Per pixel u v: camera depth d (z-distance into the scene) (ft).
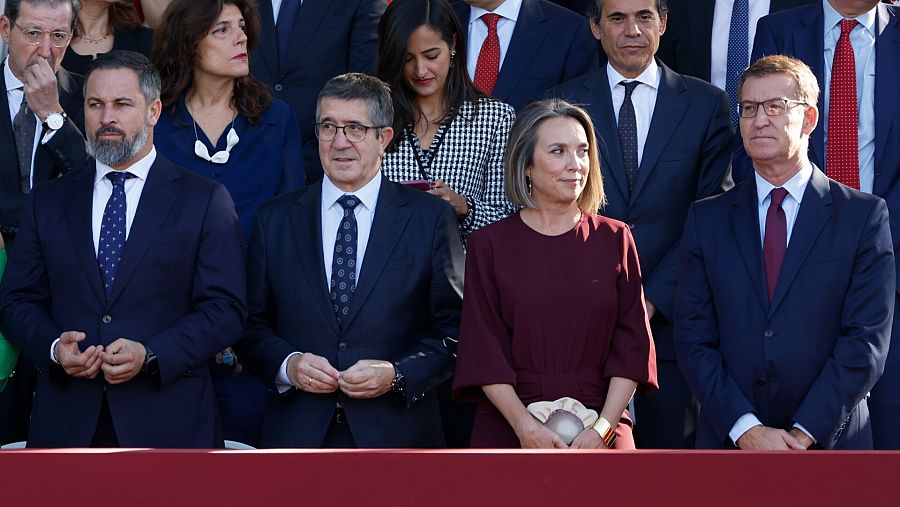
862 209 41.34
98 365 39.50
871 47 50.06
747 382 40.83
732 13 57.47
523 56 53.52
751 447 39.50
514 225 40.78
